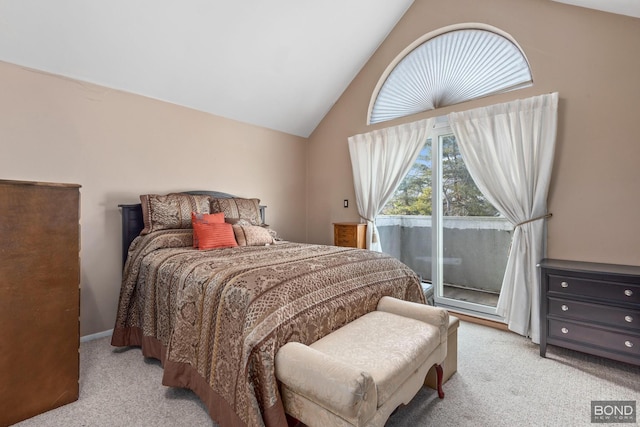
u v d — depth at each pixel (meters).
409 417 1.50
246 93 3.29
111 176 2.60
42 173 2.25
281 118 3.87
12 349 1.45
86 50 2.28
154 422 1.47
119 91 2.64
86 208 2.46
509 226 2.79
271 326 1.25
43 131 2.26
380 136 3.49
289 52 3.07
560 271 2.05
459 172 3.07
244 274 1.53
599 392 1.71
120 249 2.65
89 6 2.04
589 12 2.25
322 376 1.06
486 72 2.84
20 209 1.47
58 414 1.52
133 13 2.19
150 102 2.84
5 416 1.42
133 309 2.27
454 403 1.62
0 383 1.41
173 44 2.51
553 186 2.41
